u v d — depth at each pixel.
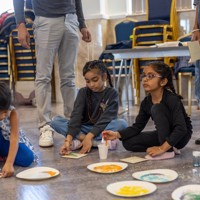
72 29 2.76
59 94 5.80
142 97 5.32
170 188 1.60
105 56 4.82
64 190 1.63
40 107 2.68
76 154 2.28
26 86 5.43
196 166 1.94
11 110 1.95
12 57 5.48
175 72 4.32
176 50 3.29
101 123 2.38
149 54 3.54
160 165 1.98
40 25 2.67
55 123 2.56
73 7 2.76
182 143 2.22
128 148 2.31
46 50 2.67
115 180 1.74
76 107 2.45
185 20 5.14
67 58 2.81
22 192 1.62
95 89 2.42
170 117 2.16
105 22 5.59
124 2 5.59
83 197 1.54
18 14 2.70
